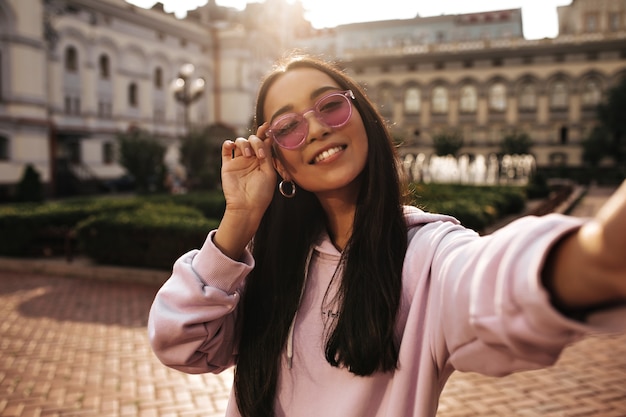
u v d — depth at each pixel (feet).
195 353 3.79
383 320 3.51
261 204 3.71
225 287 3.61
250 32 143.33
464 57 148.87
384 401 3.56
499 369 2.56
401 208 3.85
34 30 86.17
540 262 1.97
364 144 3.84
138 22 114.01
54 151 89.97
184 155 81.05
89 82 102.37
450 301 2.75
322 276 4.04
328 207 4.16
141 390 14.03
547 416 12.07
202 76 137.28
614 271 1.74
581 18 168.76
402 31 179.83
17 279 28.68
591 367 14.99
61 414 12.66
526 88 146.72
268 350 3.93
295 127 3.72
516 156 133.08
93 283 27.45
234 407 4.15
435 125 153.58
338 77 3.94
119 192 102.53
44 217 33.27
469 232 3.38
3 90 82.74
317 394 3.75
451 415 12.18
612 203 1.77
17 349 17.34
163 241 27.27
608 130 130.31
